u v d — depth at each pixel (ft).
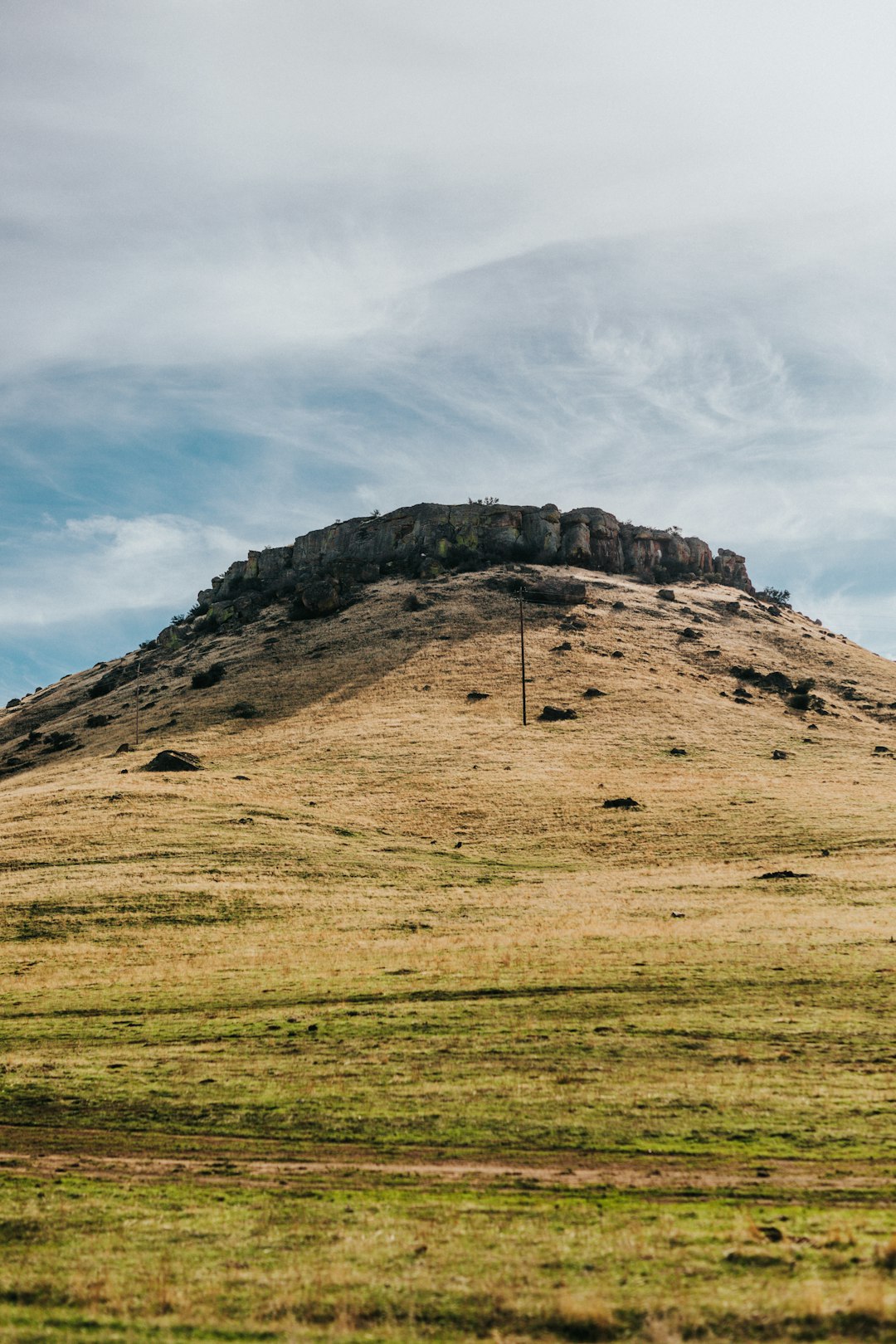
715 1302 48.39
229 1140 79.92
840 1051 94.12
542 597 586.04
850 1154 71.56
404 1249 57.62
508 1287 51.75
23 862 233.96
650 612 585.22
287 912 196.65
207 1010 124.06
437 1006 118.42
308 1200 67.00
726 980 124.06
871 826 255.70
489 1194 66.95
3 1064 101.96
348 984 134.41
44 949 171.32
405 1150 76.13
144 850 241.14
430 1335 47.62
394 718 418.72
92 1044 109.70
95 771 377.50
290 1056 100.48
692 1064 92.22
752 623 598.75
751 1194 65.41
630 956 141.49
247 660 549.54
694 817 281.74
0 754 515.09
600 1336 46.50
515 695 443.73
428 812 301.02
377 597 619.67
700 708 429.38
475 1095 86.22
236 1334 48.34
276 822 276.62
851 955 134.10
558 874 237.25
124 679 625.82
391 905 204.23
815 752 371.56
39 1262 58.34
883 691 492.95
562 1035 102.83
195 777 333.83
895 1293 47.67
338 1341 47.24
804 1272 51.47
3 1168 75.72
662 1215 61.11
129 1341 47.62
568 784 325.42
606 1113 80.79
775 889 196.54
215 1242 60.34
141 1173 73.67
